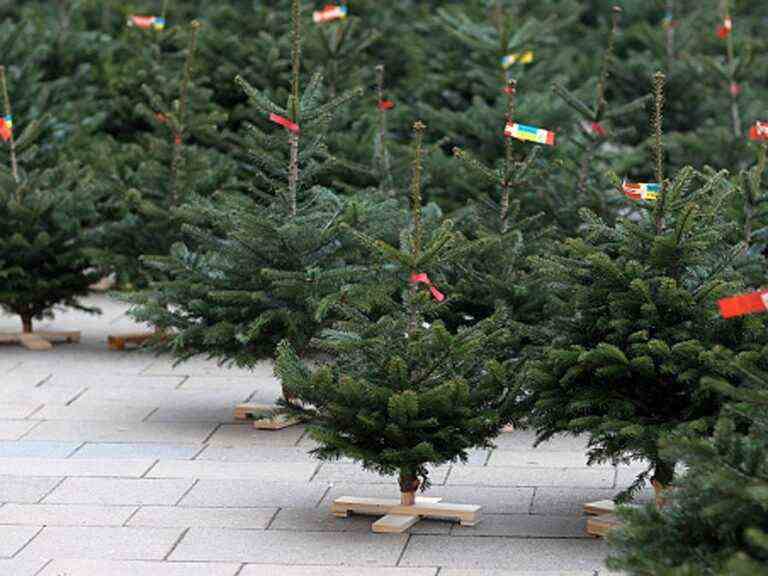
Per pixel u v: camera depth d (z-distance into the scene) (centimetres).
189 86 2089
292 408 1248
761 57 2747
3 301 1883
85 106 2469
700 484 916
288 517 1269
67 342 1936
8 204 1848
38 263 1870
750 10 3453
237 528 1240
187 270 1548
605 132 1881
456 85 2461
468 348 1212
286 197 1510
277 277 1483
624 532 926
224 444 1495
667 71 2627
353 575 1129
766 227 1535
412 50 2661
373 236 1505
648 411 1202
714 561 884
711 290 1181
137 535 1224
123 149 2170
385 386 1213
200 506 1298
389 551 1182
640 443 1168
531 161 1603
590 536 1216
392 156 2053
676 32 2780
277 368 1259
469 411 1204
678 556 905
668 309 1195
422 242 1444
